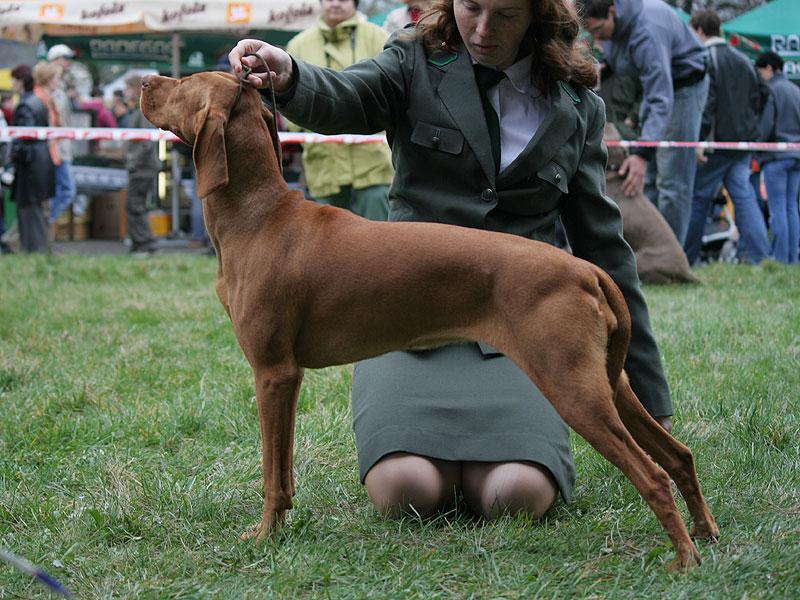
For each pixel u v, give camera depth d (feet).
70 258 35.45
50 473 12.66
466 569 9.36
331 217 10.02
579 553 9.78
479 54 10.74
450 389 11.09
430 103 11.12
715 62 32.24
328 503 11.53
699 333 20.11
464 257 9.50
